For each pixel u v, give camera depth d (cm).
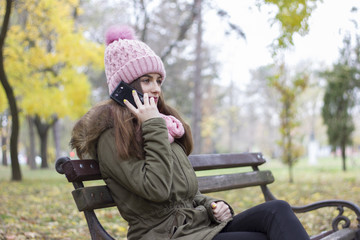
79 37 1414
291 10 511
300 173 1568
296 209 323
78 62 1420
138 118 208
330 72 1600
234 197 791
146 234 201
